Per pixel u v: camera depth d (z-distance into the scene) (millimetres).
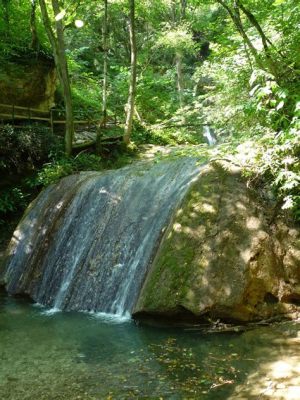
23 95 13469
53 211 9117
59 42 11523
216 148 6871
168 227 6188
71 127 11805
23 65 13562
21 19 15250
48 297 7586
